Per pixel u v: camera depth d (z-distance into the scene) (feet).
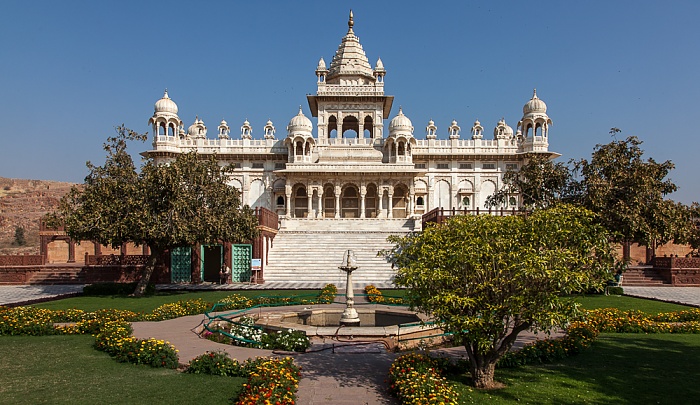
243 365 36.40
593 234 33.99
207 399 30.55
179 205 82.74
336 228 143.33
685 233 88.28
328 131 199.21
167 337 48.19
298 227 144.46
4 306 65.57
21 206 292.61
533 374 36.47
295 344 43.52
